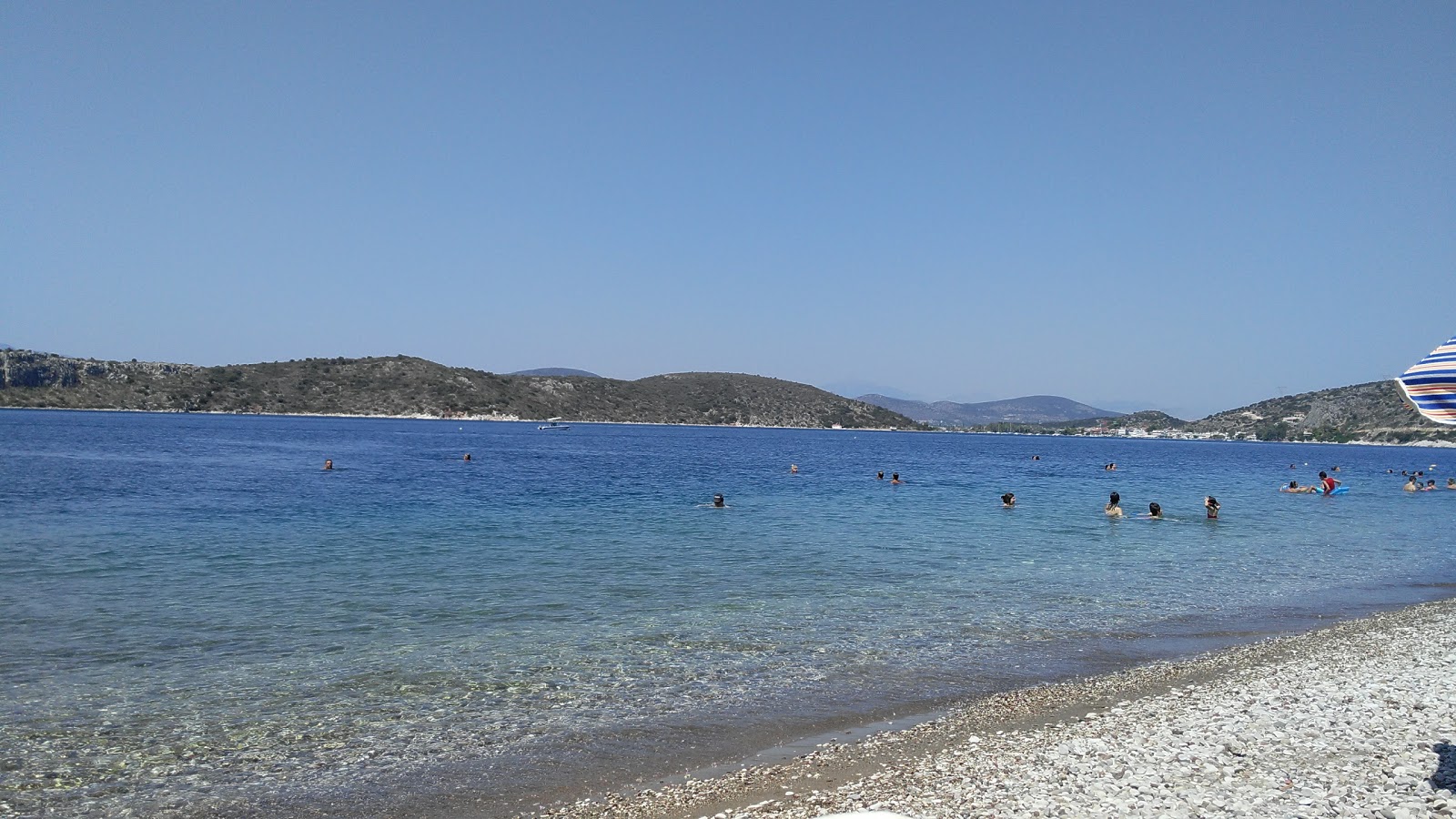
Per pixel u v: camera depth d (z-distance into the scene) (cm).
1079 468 8769
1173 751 952
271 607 1698
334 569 2108
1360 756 921
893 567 2272
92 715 1104
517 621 1627
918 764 951
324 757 988
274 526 2855
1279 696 1168
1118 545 2792
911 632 1588
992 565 2334
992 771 912
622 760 988
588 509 3578
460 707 1155
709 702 1191
